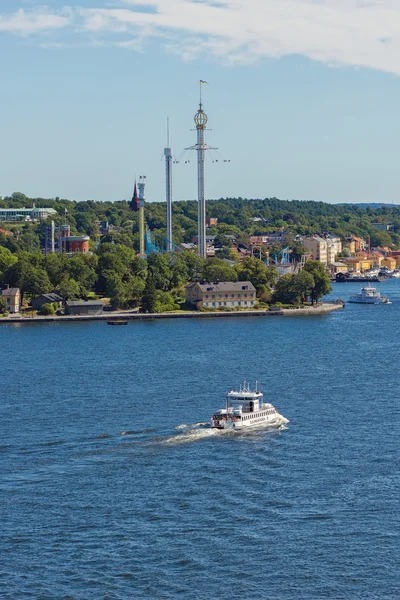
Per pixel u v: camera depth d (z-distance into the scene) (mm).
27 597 169875
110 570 179000
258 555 184375
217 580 175500
